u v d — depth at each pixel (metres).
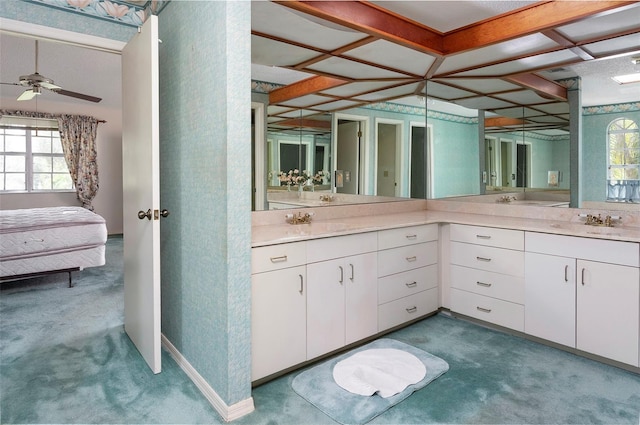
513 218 3.27
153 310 2.27
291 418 1.88
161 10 2.53
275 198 2.88
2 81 5.39
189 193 2.22
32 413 1.92
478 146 3.51
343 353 2.58
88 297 3.84
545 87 3.05
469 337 2.83
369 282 2.70
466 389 2.13
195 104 2.10
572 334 2.53
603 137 2.79
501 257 2.87
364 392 2.07
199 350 2.16
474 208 3.61
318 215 3.14
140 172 2.38
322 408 1.95
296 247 2.26
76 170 6.98
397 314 2.92
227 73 1.79
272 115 2.85
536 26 2.48
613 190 2.77
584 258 2.45
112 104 6.96
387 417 1.88
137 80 2.38
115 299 3.77
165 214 2.32
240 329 1.90
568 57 2.90
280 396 2.07
